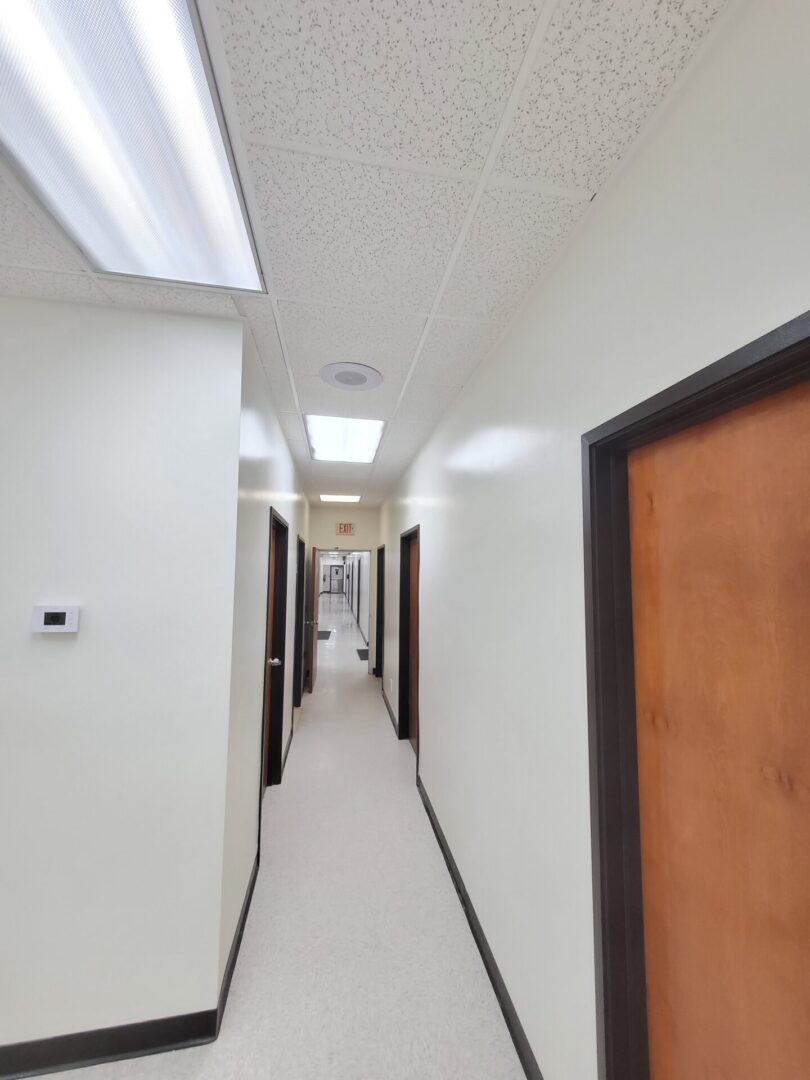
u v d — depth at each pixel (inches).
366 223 46.2
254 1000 60.3
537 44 29.4
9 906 53.6
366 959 67.1
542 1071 48.5
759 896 28.1
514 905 57.7
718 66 28.6
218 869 57.8
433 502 114.4
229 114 34.6
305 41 29.5
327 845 95.7
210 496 61.9
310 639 224.1
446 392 91.6
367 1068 52.1
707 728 32.4
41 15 28.6
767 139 25.3
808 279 22.9
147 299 60.0
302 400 97.5
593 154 37.4
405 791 121.2
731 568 30.5
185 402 62.4
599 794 39.8
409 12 27.8
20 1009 52.6
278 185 41.3
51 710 56.1
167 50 30.4
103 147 38.2
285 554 127.2
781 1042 26.5
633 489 41.2
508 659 62.4
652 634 38.3
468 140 36.3
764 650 28.0
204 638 60.2
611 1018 38.0
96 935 54.6
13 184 41.5
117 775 56.8
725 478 31.2
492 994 61.8
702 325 29.7
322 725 172.6
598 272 42.6
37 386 59.0
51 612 56.7
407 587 163.8
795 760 26.0
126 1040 53.7
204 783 58.6
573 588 45.6
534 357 56.7
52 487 58.3
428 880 85.2
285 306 61.6
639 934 38.7
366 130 35.6
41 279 55.7
